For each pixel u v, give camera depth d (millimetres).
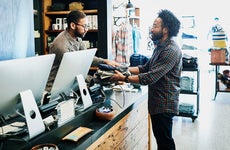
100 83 2633
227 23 8594
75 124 1913
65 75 1979
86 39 5406
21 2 2512
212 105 6059
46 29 5375
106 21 4840
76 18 3053
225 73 6621
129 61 5617
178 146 3918
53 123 1780
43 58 1687
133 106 2547
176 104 2557
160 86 2529
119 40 5629
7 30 2344
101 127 1969
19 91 1571
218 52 6090
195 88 5586
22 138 1604
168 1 8734
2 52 2299
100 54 4922
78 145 1682
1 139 1592
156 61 2506
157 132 2609
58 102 1973
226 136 4289
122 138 2361
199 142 4066
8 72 1440
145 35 8422
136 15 7059
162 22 2510
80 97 2244
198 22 8867
